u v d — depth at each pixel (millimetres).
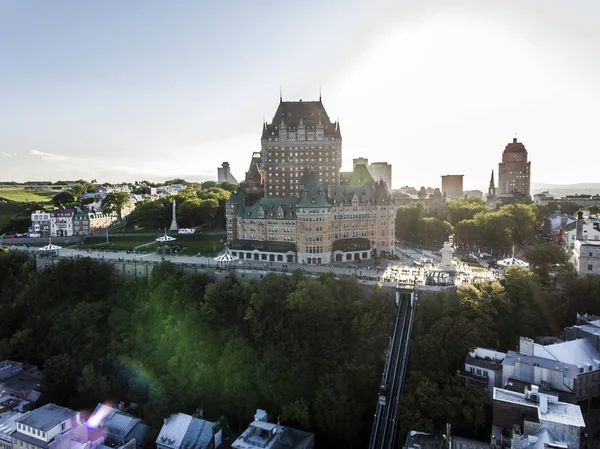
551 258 126625
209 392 106250
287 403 100125
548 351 88625
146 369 112875
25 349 131750
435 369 93375
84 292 143375
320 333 108188
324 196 153625
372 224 167375
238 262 151750
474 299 104500
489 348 98438
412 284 115375
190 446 90688
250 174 197750
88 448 85562
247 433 91375
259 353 108812
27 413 91875
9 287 159750
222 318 118875
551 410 71625
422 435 80562
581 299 109375
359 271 135750
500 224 173125
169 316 123062
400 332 108062
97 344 124375
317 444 95938
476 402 81312
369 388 99438
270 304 116188
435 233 192500
